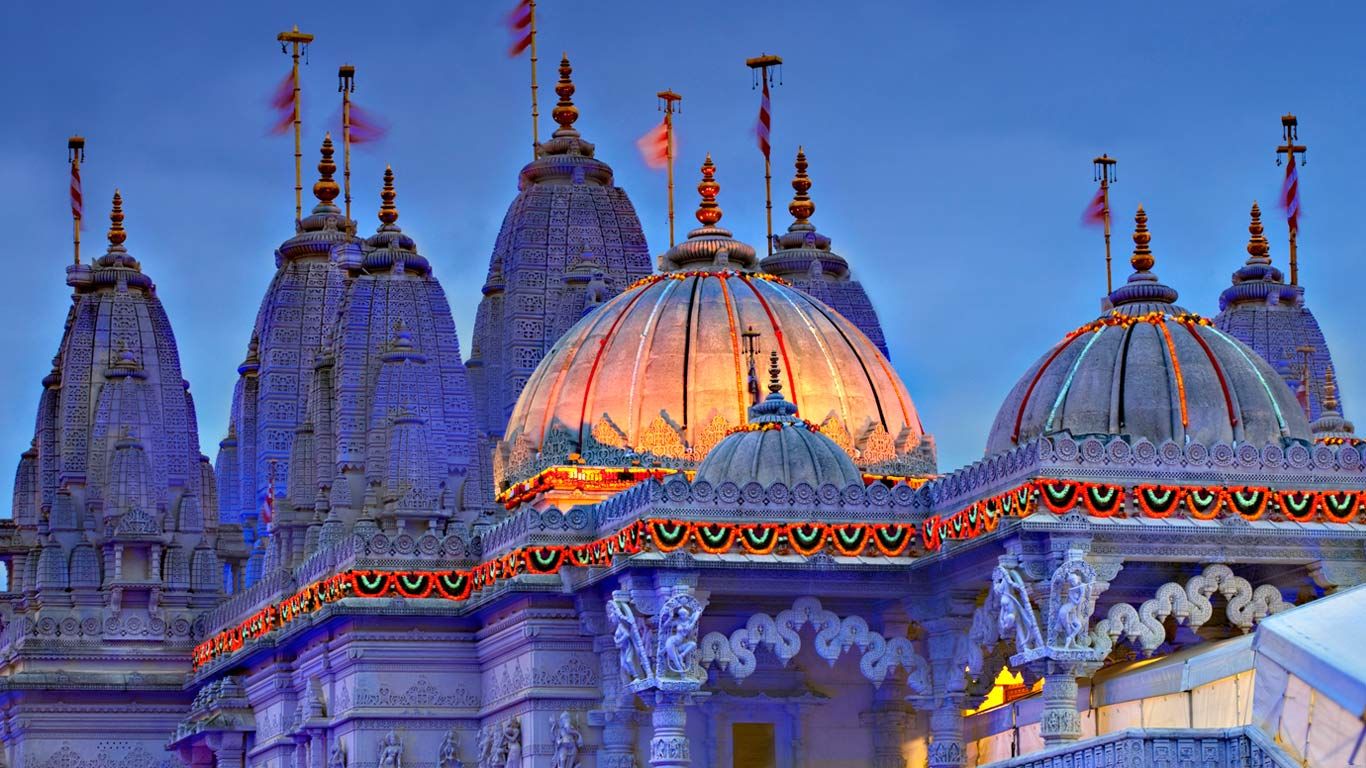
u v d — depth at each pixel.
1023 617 40.31
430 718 48.19
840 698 47.31
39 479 65.31
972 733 46.72
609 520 45.09
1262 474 41.50
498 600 46.47
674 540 42.94
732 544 43.19
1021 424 45.16
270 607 53.25
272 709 53.69
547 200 64.12
